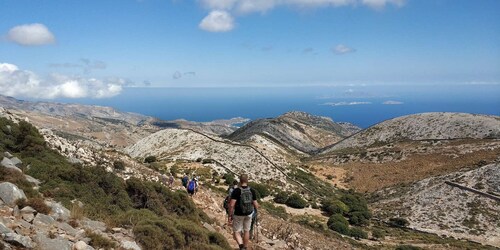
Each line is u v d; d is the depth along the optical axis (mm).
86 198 13203
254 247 14727
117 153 34812
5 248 6566
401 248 39625
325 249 22391
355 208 64375
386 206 77750
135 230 10727
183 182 29875
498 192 71438
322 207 62281
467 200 71250
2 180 11109
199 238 12633
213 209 23906
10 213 8703
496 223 61438
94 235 8953
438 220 65500
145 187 16422
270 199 59969
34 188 12047
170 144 100125
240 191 11242
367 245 37312
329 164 126438
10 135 18422
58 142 22062
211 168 68375
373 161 120375
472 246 49375
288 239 19844
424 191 80750
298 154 153750
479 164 91312
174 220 13258
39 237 7539
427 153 114875
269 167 85375
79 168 15047
